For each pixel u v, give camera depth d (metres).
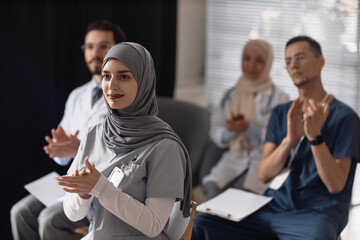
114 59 1.69
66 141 2.31
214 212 2.17
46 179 2.52
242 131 2.98
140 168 1.68
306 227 2.11
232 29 4.11
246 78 3.08
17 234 2.45
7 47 2.96
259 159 2.95
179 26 4.43
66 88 3.30
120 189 1.67
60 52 3.22
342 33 3.67
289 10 3.84
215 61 4.24
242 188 2.85
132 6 3.59
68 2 3.19
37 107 3.15
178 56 4.49
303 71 2.31
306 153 2.28
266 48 3.00
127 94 1.69
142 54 1.72
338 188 2.16
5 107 3.03
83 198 1.74
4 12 2.91
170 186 1.65
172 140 1.73
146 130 1.74
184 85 4.64
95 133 1.90
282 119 2.42
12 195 3.16
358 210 3.16
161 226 1.65
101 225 1.71
